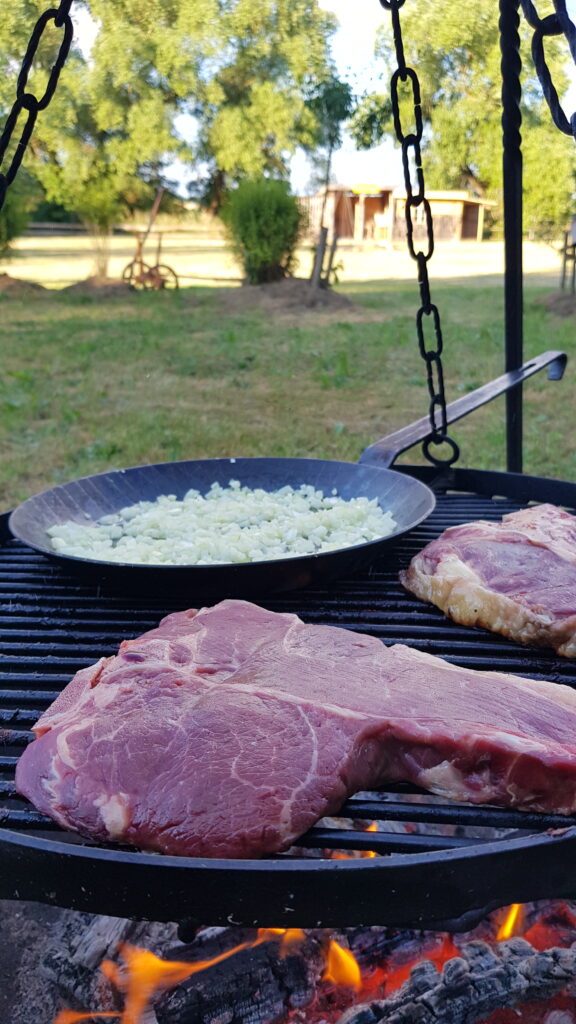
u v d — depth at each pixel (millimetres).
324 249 12734
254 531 2061
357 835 1088
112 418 6391
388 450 2441
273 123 21516
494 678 1333
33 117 1474
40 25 1386
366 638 1460
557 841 987
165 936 1673
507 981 1485
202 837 1028
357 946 1632
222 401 7047
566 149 14555
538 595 1627
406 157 1994
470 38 18516
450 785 1139
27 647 1608
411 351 8938
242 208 13195
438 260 20109
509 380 2680
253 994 1540
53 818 1088
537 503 2609
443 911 975
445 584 1725
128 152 20484
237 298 12703
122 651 1410
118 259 19578
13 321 11008
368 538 1989
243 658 1383
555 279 15281
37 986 1672
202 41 20406
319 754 1123
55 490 2227
